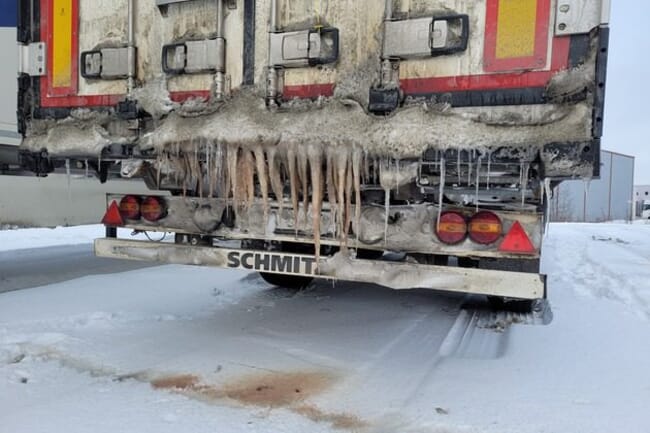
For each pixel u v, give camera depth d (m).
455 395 3.03
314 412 2.83
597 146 2.75
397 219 3.23
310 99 3.33
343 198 3.27
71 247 8.98
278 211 3.50
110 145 3.93
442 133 2.98
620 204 41.47
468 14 2.96
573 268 7.52
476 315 4.80
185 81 3.69
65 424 2.65
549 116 2.83
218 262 3.76
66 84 4.12
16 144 5.63
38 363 3.46
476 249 3.12
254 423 2.69
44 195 9.85
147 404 2.89
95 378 3.25
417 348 3.93
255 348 3.86
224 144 3.43
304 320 4.67
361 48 3.18
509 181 3.06
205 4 3.59
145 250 4.02
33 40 4.23
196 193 3.85
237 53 3.52
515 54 2.88
